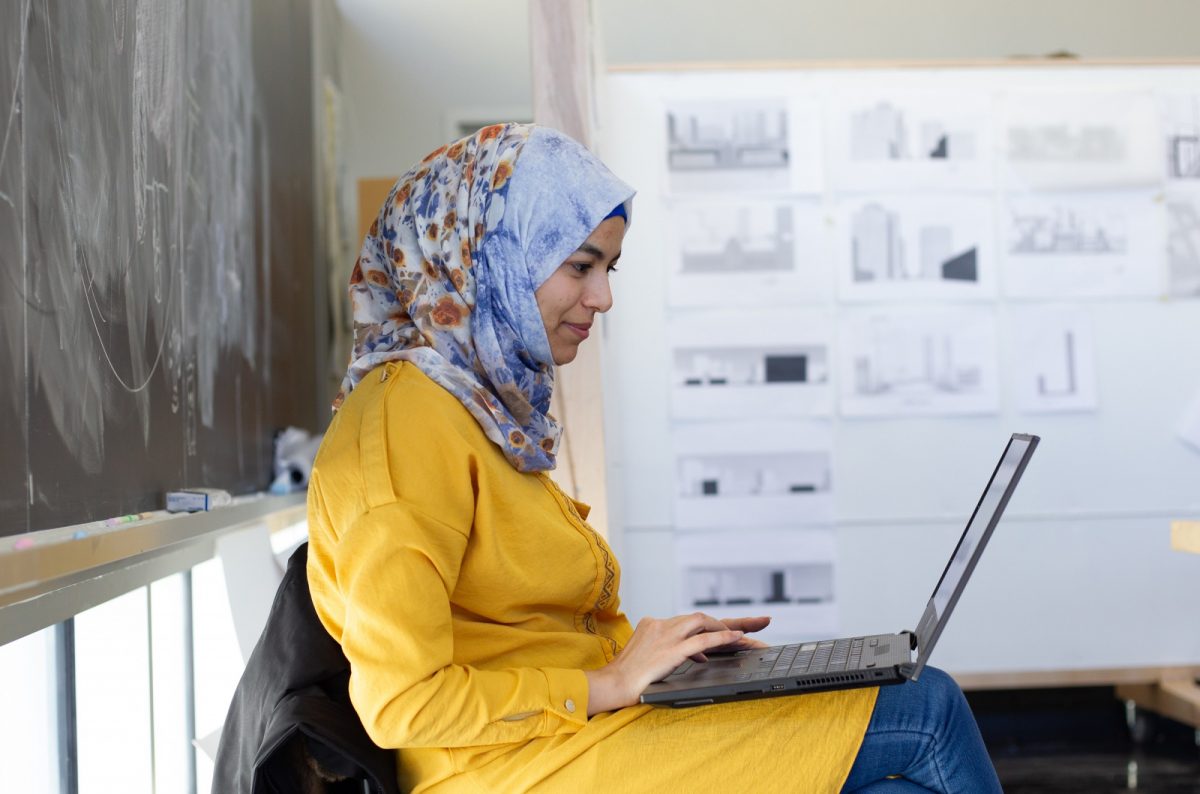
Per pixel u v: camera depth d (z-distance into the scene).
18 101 1.62
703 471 3.88
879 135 3.89
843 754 1.29
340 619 1.35
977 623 3.85
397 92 6.20
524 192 1.47
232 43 3.26
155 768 2.57
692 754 1.30
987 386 3.88
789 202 3.89
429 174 1.55
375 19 6.18
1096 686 4.32
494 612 1.41
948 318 3.89
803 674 1.28
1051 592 3.85
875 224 3.89
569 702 1.32
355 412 1.40
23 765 1.93
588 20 2.87
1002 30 5.96
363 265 1.59
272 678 1.36
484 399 1.42
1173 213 3.90
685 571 3.87
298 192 4.52
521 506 1.42
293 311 4.28
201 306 2.75
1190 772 3.39
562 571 1.45
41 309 1.70
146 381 2.26
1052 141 3.89
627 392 3.88
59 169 1.78
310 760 1.30
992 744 3.77
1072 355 3.88
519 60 6.21
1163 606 3.85
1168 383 3.88
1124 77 3.90
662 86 3.88
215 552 2.65
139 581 2.10
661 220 3.89
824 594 3.87
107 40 2.04
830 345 3.89
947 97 3.90
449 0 6.20
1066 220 3.89
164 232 2.41
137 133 2.22
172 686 2.65
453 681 1.26
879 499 3.88
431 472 1.33
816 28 5.98
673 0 5.98
